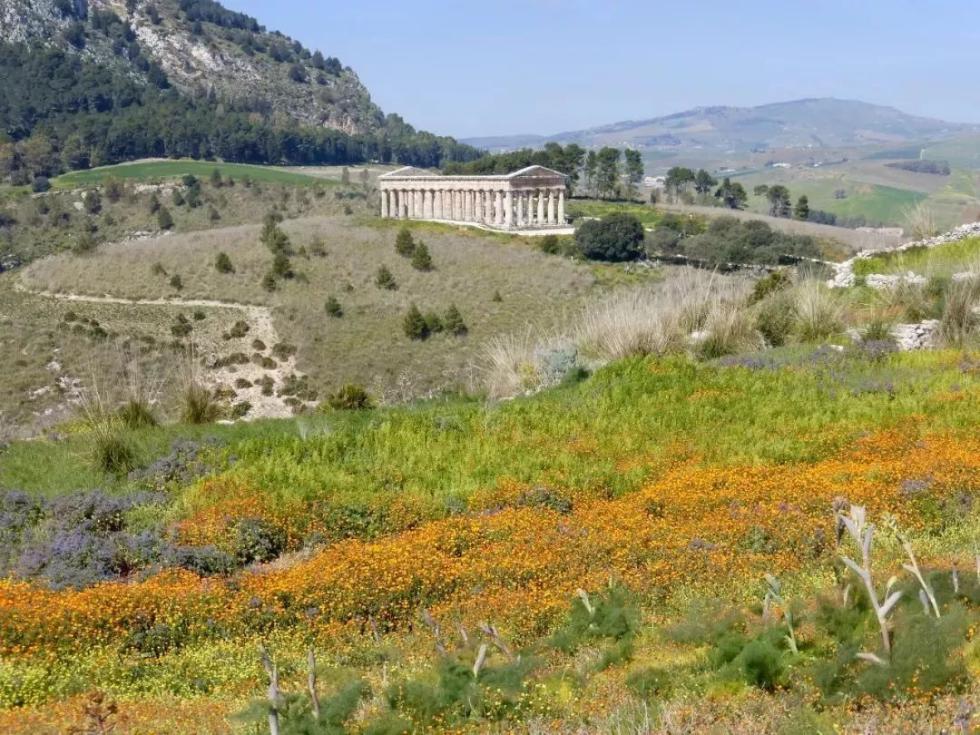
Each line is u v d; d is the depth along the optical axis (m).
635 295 24.83
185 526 14.37
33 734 8.23
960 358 19.81
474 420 18.48
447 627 10.91
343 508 14.67
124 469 16.92
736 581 11.04
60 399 44.19
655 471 15.48
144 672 10.48
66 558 13.58
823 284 25.16
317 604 11.86
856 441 15.77
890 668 6.61
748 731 6.38
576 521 13.52
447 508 14.69
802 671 7.20
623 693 7.82
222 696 9.57
